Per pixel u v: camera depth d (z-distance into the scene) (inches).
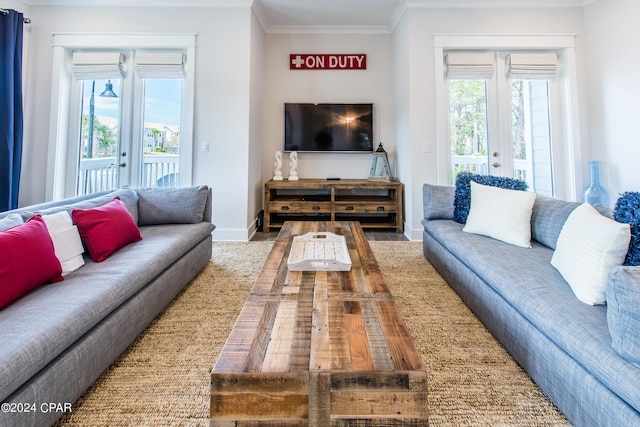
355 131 184.1
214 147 148.2
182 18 145.7
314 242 81.8
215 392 35.0
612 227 50.8
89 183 152.3
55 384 43.5
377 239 153.7
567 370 45.5
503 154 154.7
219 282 98.4
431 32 148.3
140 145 151.5
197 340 67.3
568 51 149.1
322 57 183.0
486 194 93.0
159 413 48.0
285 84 185.0
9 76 131.2
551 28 148.8
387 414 34.9
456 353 62.5
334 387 34.9
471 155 155.1
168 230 99.4
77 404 49.4
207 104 147.3
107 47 146.3
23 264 53.1
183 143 149.9
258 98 167.5
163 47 146.5
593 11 144.3
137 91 150.5
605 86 140.3
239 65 146.6
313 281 58.9
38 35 144.3
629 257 50.2
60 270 61.3
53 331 44.2
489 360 60.2
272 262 68.9
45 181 144.5
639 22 126.6
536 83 154.9
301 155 188.2
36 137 144.3
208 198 116.0
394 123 182.4
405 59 154.9
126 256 75.2
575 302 51.6
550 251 76.7
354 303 50.3
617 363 38.3
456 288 88.5
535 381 53.3
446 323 73.8
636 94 128.7
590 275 51.8
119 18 145.0
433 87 149.3
